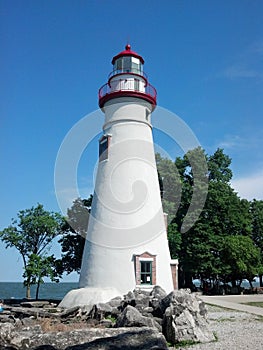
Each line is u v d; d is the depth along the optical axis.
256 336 14.30
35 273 34.50
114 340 9.29
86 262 23.92
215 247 40.31
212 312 21.69
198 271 39.69
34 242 37.53
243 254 40.19
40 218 37.06
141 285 22.28
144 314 15.40
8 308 22.88
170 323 13.56
